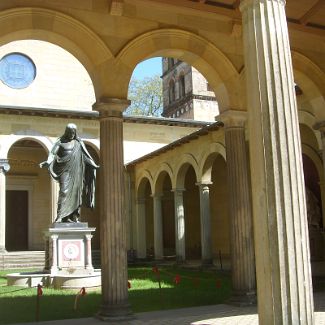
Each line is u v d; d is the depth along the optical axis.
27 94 31.81
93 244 32.31
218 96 11.98
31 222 32.03
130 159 30.48
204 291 13.91
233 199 11.41
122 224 10.16
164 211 32.88
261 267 6.01
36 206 32.34
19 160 32.34
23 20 9.93
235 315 9.79
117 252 10.00
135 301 12.15
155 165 28.39
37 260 26.94
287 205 5.97
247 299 10.87
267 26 6.32
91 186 17.72
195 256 30.62
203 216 23.11
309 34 12.08
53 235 16.31
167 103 43.66
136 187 30.77
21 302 12.52
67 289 15.09
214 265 22.92
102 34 10.53
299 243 5.94
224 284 15.77
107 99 10.38
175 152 26.02
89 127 29.27
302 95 16.72
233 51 11.70
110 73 10.54
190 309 10.74
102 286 10.02
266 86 6.20
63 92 32.84
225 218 27.25
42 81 32.34
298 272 5.87
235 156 11.55
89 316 10.40
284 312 5.77
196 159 23.78
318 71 12.23
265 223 5.99
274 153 6.06
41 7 9.99
